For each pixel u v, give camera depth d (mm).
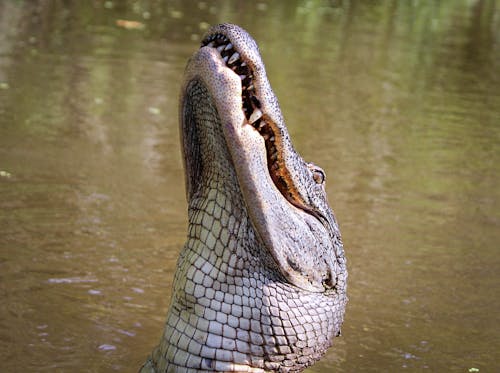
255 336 3213
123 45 12094
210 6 16828
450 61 13727
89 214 6105
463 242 6289
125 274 5195
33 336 4266
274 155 3262
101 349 4195
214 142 3121
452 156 8562
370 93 10961
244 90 3121
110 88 9742
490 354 4555
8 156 7148
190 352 3170
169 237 5859
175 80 10367
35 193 6375
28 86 9430
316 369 4168
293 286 3318
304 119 9328
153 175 7125
